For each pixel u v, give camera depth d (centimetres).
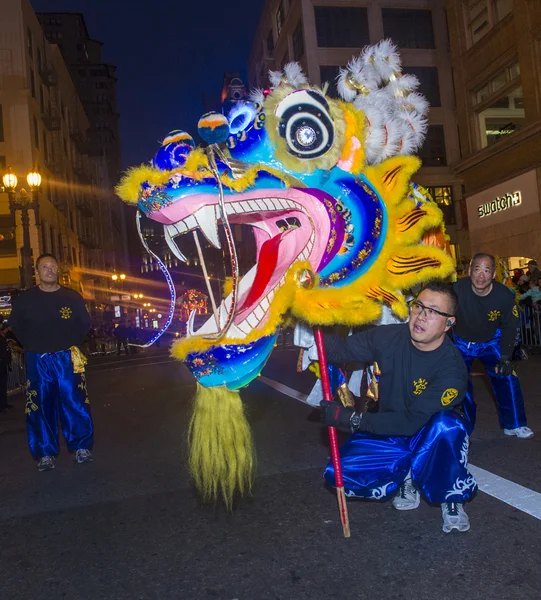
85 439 521
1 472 520
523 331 1195
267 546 312
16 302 505
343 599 254
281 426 597
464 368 310
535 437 488
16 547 341
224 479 370
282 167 338
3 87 2764
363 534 318
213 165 311
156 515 373
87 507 402
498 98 2136
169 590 275
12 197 1579
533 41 1894
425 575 269
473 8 2247
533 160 1938
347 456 326
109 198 6756
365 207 359
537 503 342
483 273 459
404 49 3225
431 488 303
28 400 509
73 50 8594
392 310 384
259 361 333
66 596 277
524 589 251
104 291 5406
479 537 303
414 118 396
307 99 334
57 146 3494
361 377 441
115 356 2469
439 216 387
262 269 351
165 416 738
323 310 329
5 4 2800
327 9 3111
